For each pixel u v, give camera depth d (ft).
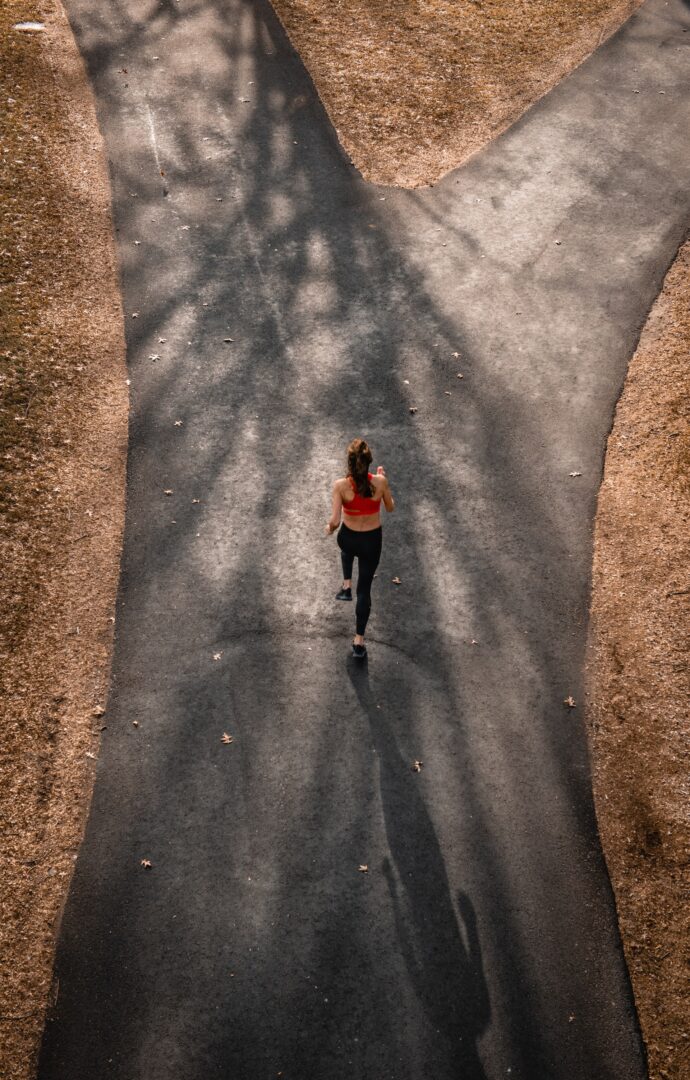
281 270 39.55
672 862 21.71
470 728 24.25
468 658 25.86
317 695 24.82
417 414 33.35
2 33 52.11
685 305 38.24
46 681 24.88
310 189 44.21
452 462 31.60
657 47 56.59
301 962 19.81
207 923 20.39
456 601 27.30
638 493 30.60
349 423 32.86
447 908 20.76
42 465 30.55
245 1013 19.06
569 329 37.17
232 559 28.19
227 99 49.65
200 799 22.56
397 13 57.93
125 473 30.73
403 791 22.86
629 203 44.16
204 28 55.21
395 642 26.16
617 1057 18.78
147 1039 18.69
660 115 50.60
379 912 20.63
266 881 21.09
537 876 21.43
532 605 27.30
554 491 30.76
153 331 36.19
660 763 23.56
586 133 48.93
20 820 22.03
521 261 40.57
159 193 43.27
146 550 28.35
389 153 46.83
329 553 28.53
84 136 46.09
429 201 43.93
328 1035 18.79
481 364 35.50
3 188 41.70
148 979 19.52
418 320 37.40
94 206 42.06
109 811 22.29
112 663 25.43
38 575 27.40
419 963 19.86
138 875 21.15
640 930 20.62
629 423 33.19
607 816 22.58
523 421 33.22
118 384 33.88
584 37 57.16
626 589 27.76
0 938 20.04
